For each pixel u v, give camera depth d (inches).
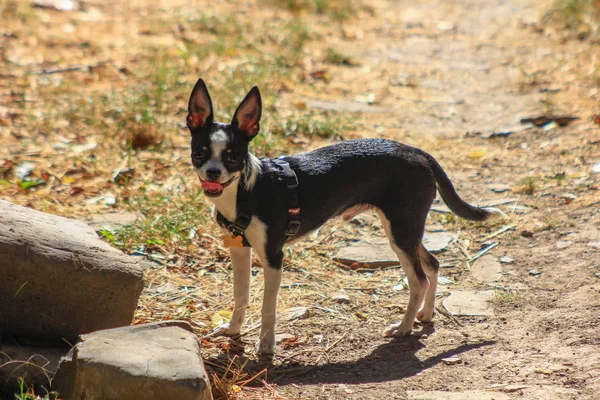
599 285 255.3
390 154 236.8
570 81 517.3
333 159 234.5
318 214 232.4
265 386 207.9
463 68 573.0
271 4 735.7
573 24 655.8
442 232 315.6
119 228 304.3
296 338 236.1
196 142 216.1
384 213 238.1
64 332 210.2
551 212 324.8
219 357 225.8
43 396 190.9
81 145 390.9
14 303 204.1
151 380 173.3
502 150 408.2
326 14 731.4
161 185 351.3
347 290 271.1
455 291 266.2
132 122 410.6
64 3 639.8
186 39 589.9
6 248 198.5
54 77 478.3
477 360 217.3
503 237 307.1
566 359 211.5
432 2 812.6
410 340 234.8
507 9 761.0
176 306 253.8
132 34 586.2
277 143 397.7
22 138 393.7
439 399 192.9
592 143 401.1
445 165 388.5
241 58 553.6
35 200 327.3
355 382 209.9
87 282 206.8
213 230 309.9
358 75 553.6
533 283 266.2
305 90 507.5
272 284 225.8
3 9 591.2
